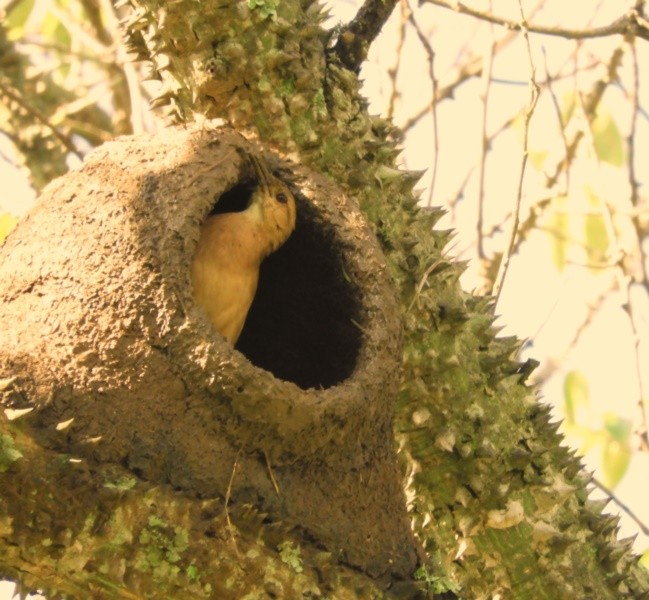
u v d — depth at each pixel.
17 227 8.91
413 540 8.95
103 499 7.55
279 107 9.19
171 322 8.14
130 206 8.55
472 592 9.21
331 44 9.63
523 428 9.43
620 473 12.43
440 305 9.37
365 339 8.94
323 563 8.29
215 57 9.08
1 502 7.34
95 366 8.07
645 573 9.66
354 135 9.38
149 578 7.66
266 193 9.36
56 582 7.60
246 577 7.93
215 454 8.14
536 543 9.18
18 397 7.87
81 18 15.09
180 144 8.95
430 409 9.28
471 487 9.23
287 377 10.38
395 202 9.48
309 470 8.55
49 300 8.37
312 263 9.59
